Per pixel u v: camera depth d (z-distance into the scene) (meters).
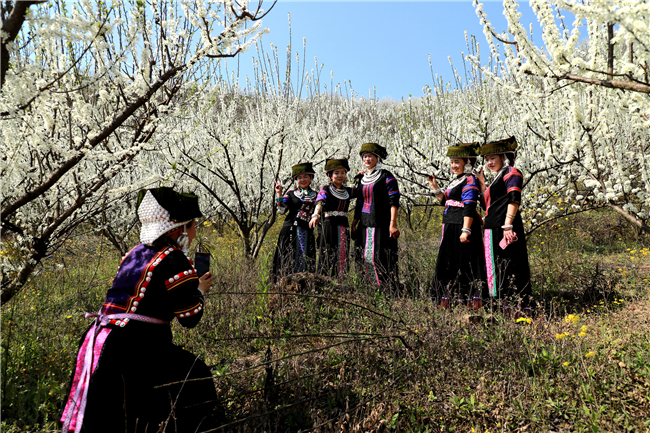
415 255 5.41
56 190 3.16
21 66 2.07
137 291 1.86
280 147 6.19
